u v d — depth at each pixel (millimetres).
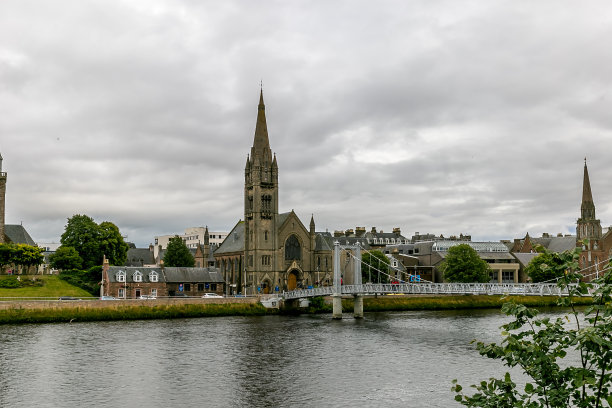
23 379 57938
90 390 53656
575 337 17188
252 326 103688
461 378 57312
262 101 172375
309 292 127438
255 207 164875
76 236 154250
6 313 105438
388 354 71250
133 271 140500
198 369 62781
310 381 56750
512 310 18516
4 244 142000
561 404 17234
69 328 99250
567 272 18312
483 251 194375
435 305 141625
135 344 80250
